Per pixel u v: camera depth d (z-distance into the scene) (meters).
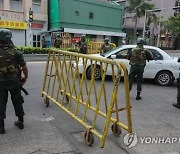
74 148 3.88
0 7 27.00
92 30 33.72
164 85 9.40
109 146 3.98
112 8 36.84
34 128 4.59
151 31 52.16
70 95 5.09
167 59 9.38
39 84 8.42
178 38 49.91
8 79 4.13
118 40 37.97
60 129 4.59
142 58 6.80
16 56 4.15
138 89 7.00
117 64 3.61
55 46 23.00
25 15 28.48
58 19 30.64
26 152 3.70
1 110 4.21
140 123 5.10
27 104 6.08
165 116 5.64
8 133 4.34
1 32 3.99
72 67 5.73
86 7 33.56
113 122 4.36
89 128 4.00
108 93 7.55
